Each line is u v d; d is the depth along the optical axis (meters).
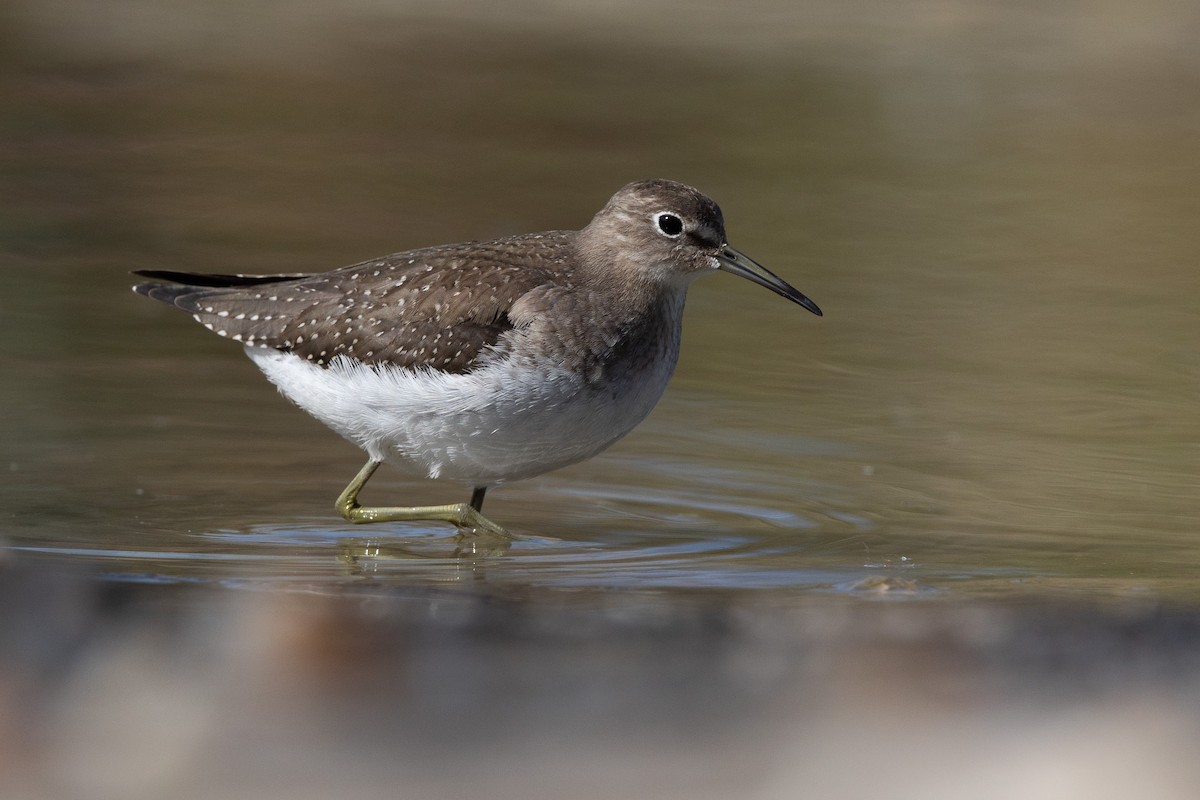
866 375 16.81
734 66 30.55
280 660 6.54
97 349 16.73
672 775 5.25
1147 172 25.03
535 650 6.90
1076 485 13.51
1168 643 7.16
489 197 22.94
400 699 6.05
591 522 12.83
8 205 21.31
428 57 30.48
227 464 13.91
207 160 24.20
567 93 28.69
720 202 23.03
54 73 28.09
